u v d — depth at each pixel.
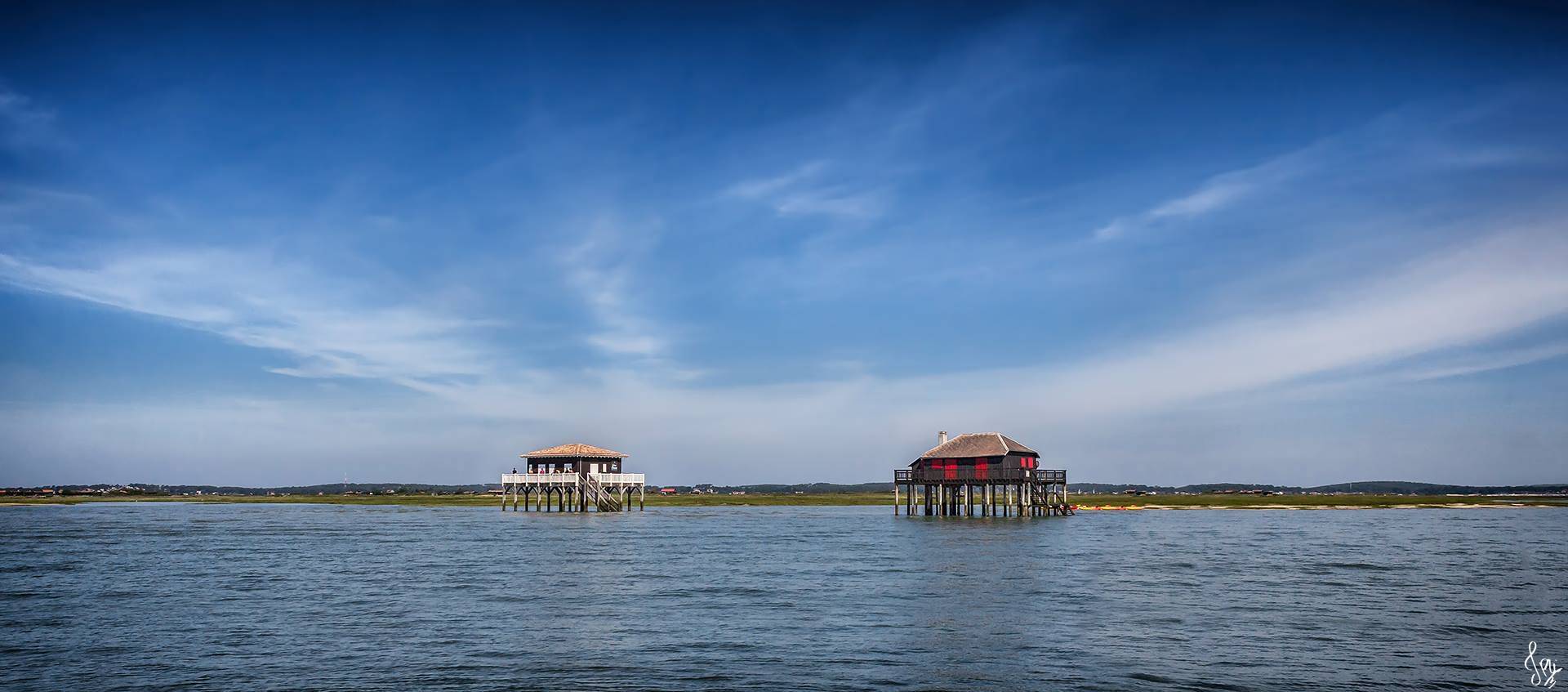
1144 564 51.59
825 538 72.38
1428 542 69.38
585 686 23.86
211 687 23.75
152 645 28.80
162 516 120.25
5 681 24.34
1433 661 26.45
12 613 34.62
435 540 70.69
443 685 23.89
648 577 45.47
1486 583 42.78
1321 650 27.98
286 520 108.62
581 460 121.06
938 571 47.78
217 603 37.03
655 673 25.17
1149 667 25.72
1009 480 102.88
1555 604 36.59
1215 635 30.20
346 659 26.88
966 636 30.00
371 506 169.00
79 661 26.55
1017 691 23.44
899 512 135.62
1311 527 93.31
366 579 44.56
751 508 161.25
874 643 29.00
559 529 85.38
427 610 35.25
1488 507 166.25
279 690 23.52
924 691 23.45
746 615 34.09
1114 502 181.62
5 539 72.00
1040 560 53.94
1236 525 97.94
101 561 53.34
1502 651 27.73
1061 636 30.09
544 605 36.62
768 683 24.19
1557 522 106.19
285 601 37.44
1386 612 34.69
